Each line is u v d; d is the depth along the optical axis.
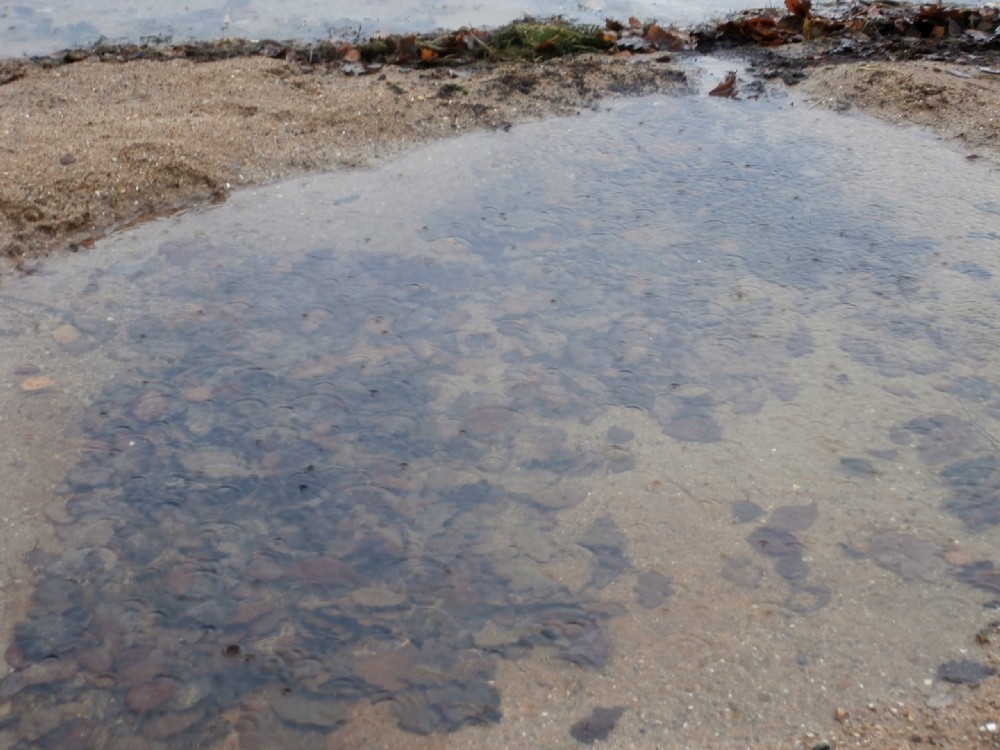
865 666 1.08
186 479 1.31
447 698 1.05
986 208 1.95
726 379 1.49
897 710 1.04
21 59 2.67
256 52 2.73
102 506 1.27
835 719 1.03
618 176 2.08
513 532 1.24
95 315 1.61
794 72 2.66
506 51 2.79
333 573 1.19
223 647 1.11
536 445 1.37
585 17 3.19
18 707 1.05
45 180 1.90
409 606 1.15
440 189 2.02
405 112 2.31
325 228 1.87
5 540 1.22
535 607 1.15
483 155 2.16
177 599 1.16
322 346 1.55
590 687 1.06
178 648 1.10
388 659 1.09
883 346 1.55
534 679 1.07
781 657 1.09
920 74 2.53
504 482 1.31
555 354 1.54
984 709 1.03
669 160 2.15
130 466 1.33
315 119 2.25
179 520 1.25
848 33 2.93
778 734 1.02
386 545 1.22
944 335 1.58
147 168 1.98
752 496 1.29
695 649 1.10
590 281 1.72
